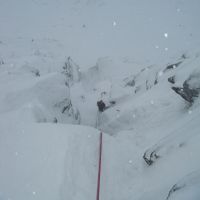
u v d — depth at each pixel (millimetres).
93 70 22250
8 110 10219
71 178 5590
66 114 12062
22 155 6496
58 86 12148
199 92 8766
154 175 5953
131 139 9219
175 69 12312
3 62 16859
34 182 5465
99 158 6750
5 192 5344
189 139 6008
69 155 6223
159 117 9859
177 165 5531
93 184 5820
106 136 8305
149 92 11852
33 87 11195
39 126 7770
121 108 12430
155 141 8297
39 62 17453
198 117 7129
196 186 3215
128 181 6418
